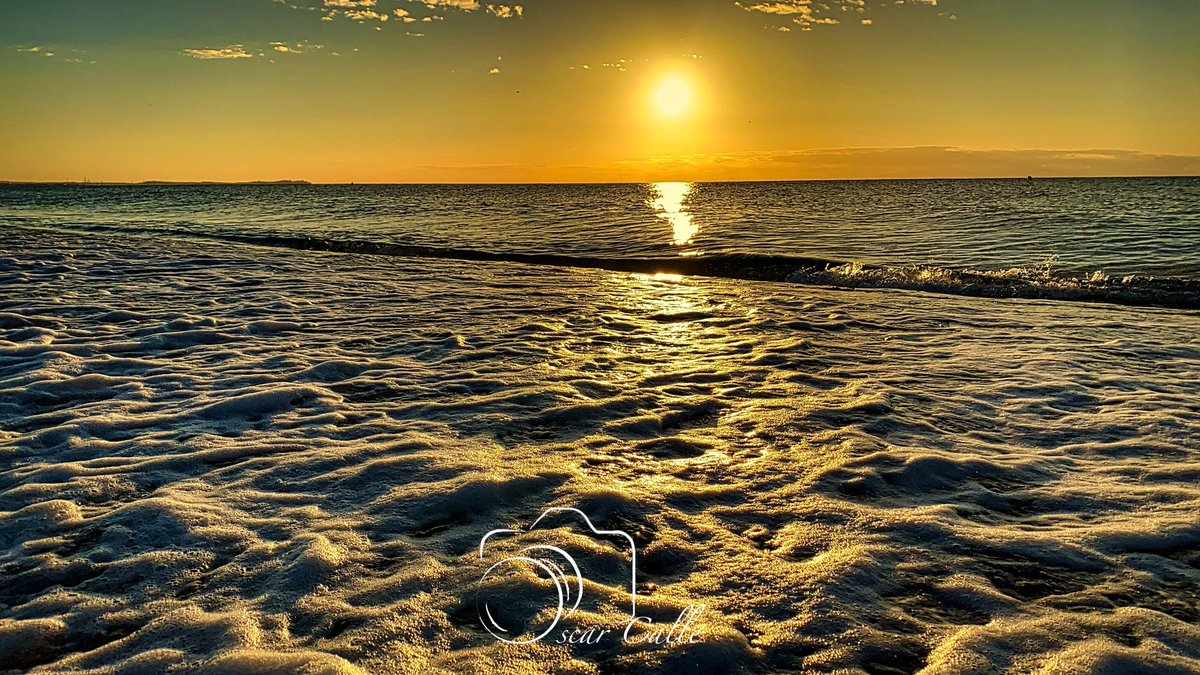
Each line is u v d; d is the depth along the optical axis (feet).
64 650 7.72
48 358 20.95
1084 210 119.55
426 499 11.59
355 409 16.79
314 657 7.27
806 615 8.40
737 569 9.53
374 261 51.62
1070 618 8.36
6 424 15.51
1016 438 15.21
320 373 19.88
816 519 11.12
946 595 8.92
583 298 35.06
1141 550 10.09
